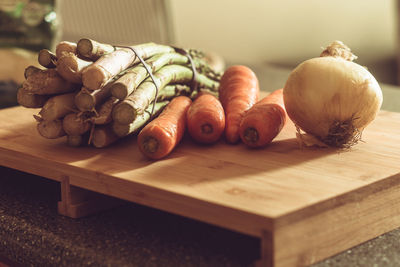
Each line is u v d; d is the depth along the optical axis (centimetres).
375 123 76
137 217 63
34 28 100
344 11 228
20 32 100
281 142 69
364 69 66
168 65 75
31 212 64
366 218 57
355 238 56
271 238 51
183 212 55
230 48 241
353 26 229
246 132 66
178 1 230
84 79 62
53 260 58
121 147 67
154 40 181
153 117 73
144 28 179
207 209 53
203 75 86
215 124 66
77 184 62
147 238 59
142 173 59
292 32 234
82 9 177
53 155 65
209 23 237
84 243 58
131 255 56
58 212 64
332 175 58
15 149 67
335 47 70
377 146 67
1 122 78
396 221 60
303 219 52
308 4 229
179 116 68
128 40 179
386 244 57
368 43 229
